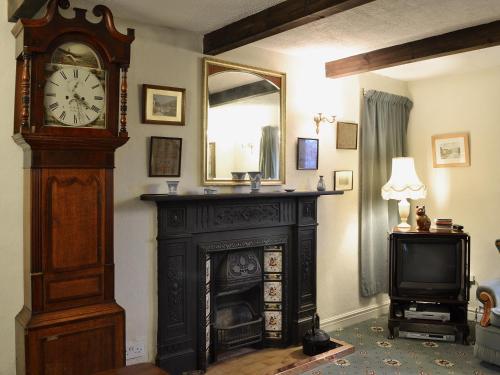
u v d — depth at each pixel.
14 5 2.45
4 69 2.57
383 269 4.70
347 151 4.40
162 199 2.95
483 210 4.50
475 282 4.54
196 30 3.22
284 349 3.76
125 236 2.99
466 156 4.59
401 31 3.26
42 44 2.30
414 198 4.25
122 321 2.62
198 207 3.28
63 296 2.46
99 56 2.50
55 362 2.42
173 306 3.20
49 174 2.41
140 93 3.03
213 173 3.39
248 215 3.55
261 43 3.57
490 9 2.84
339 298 4.34
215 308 3.59
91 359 2.53
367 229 4.52
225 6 2.77
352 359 3.58
